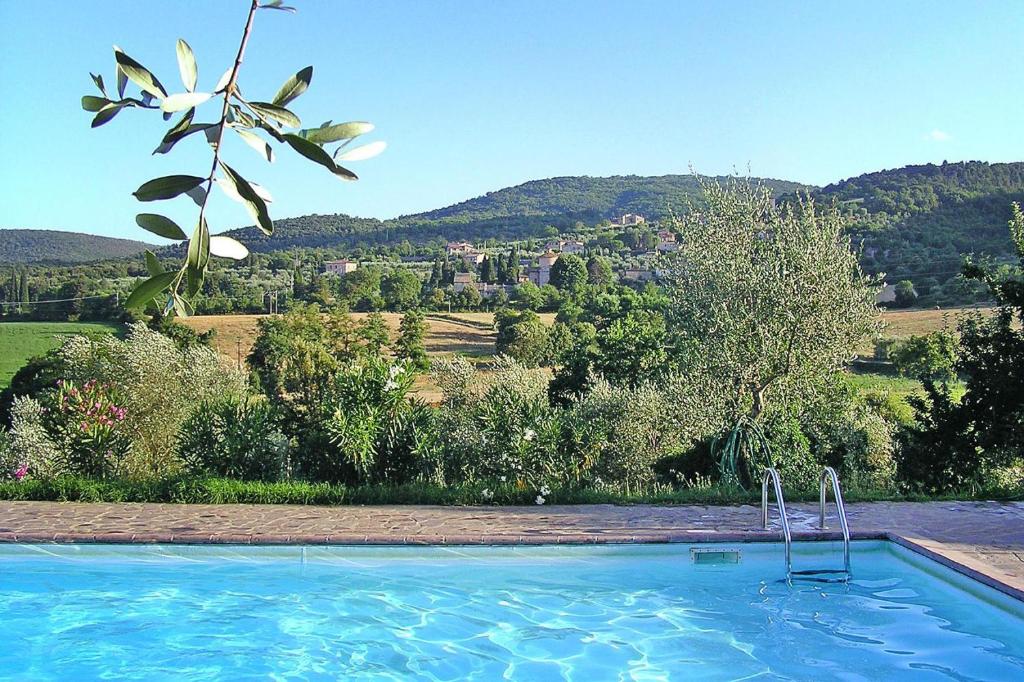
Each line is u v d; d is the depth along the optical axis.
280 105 1.37
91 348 17.58
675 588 7.61
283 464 11.16
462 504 9.98
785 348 13.70
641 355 28.53
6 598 7.45
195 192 1.33
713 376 14.45
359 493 10.06
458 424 13.64
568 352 31.12
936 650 6.23
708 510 9.62
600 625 6.82
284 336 28.92
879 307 14.18
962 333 13.32
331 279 86.31
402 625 6.87
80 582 7.83
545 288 92.00
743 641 6.46
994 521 8.94
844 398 14.41
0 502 9.90
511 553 8.17
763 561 8.23
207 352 18.19
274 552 8.20
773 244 14.30
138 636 6.70
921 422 13.37
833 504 9.95
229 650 6.43
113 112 1.27
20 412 18.25
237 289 62.09
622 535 8.28
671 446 16.62
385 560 8.16
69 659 6.28
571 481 10.96
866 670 5.89
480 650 6.38
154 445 16.09
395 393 11.36
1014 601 6.48
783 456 12.29
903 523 8.87
